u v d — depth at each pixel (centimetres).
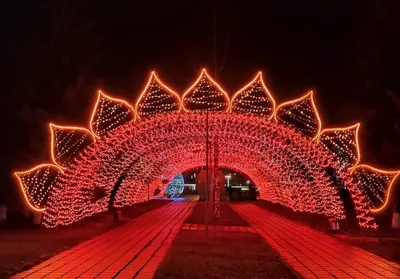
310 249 1349
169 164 3331
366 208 1914
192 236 1625
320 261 1145
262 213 2861
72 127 1738
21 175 1728
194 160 3325
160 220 2322
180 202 4003
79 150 1864
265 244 1430
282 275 968
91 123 1783
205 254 1215
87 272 984
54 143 1753
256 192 4747
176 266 1044
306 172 2459
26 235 1570
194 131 2089
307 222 2255
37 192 1784
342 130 1739
